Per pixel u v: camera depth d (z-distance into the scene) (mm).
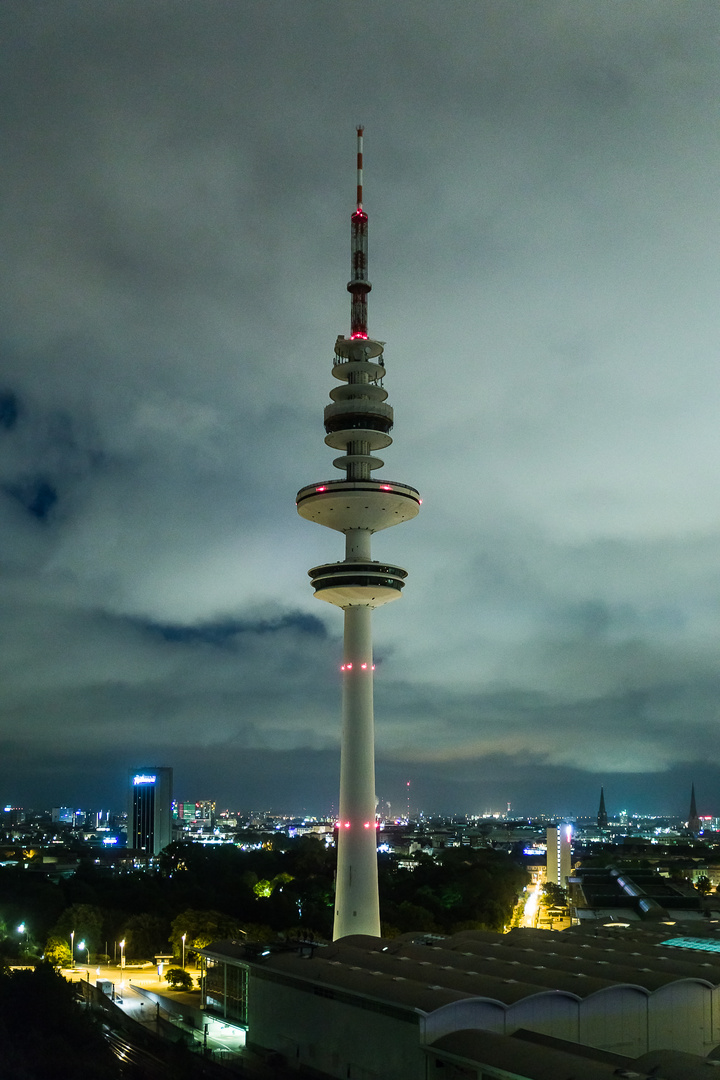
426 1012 114250
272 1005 146000
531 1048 105125
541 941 166000
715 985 134625
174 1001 179750
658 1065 101938
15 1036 127125
